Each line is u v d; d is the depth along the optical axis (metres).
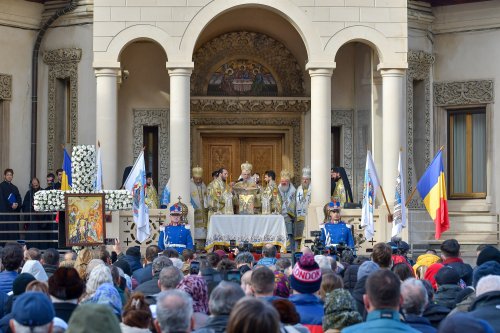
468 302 12.73
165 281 12.33
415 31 33.78
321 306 12.22
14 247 16.05
